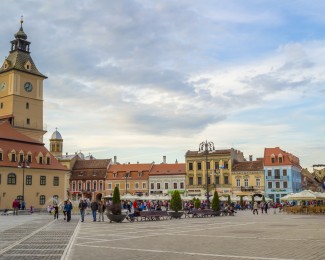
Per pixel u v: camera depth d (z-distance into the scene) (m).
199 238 21.78
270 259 14.06
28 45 102.25
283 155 104.44
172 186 111.38
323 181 55.03
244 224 34.12
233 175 105.62
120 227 31.27
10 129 84.69
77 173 122.81
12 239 21.84
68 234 24.91
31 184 79.94
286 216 51.16
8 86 96.12
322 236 22.41
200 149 59.44
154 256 15.02
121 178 116.88
